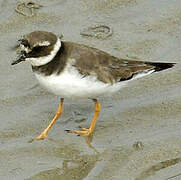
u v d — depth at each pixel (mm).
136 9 16359
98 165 11117
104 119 12680
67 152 11578
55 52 11055
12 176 10820
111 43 15094
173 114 12562
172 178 10617
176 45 14922
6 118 12555
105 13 16234
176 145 11492
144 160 11133
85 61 11281
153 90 13406
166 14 16047
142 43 15047
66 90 11312
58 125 12586
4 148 11625
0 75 13906
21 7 16328
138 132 12094
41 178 10773
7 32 15430
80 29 15617
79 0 16594
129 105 13031
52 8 16359
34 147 11719
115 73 11719
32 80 13805
